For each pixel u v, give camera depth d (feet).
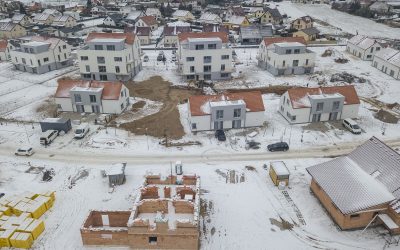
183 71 280.92
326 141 189.37
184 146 185.78
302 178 157.89
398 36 436.76
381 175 134.82
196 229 115.96
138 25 459.32
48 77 295.89
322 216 135.64
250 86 272.51
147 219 117.19
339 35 440.86
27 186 153.48
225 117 198.70
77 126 207.10
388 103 240.53
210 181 155.94
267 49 303.27
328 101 204.95
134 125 207.82
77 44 396.98
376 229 128.57
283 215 136.26
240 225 131.44
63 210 139.03
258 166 167.32
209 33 291.38
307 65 295.89
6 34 422.41
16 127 208.03
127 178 158.40
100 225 130.82
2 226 125.29
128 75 283.18
